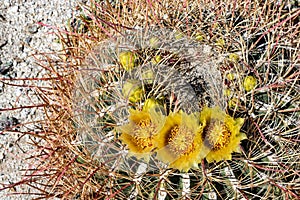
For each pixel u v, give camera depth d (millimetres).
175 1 854
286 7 953
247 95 734
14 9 1157
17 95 1079
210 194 686
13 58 1114
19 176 1014
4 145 1036
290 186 725
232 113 720
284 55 813
